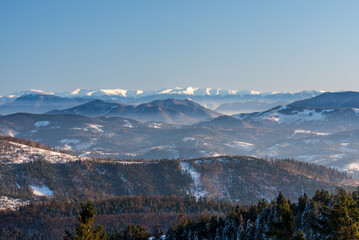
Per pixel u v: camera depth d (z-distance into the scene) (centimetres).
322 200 17062
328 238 7781
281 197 18575
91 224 7950
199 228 18400
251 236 15862
